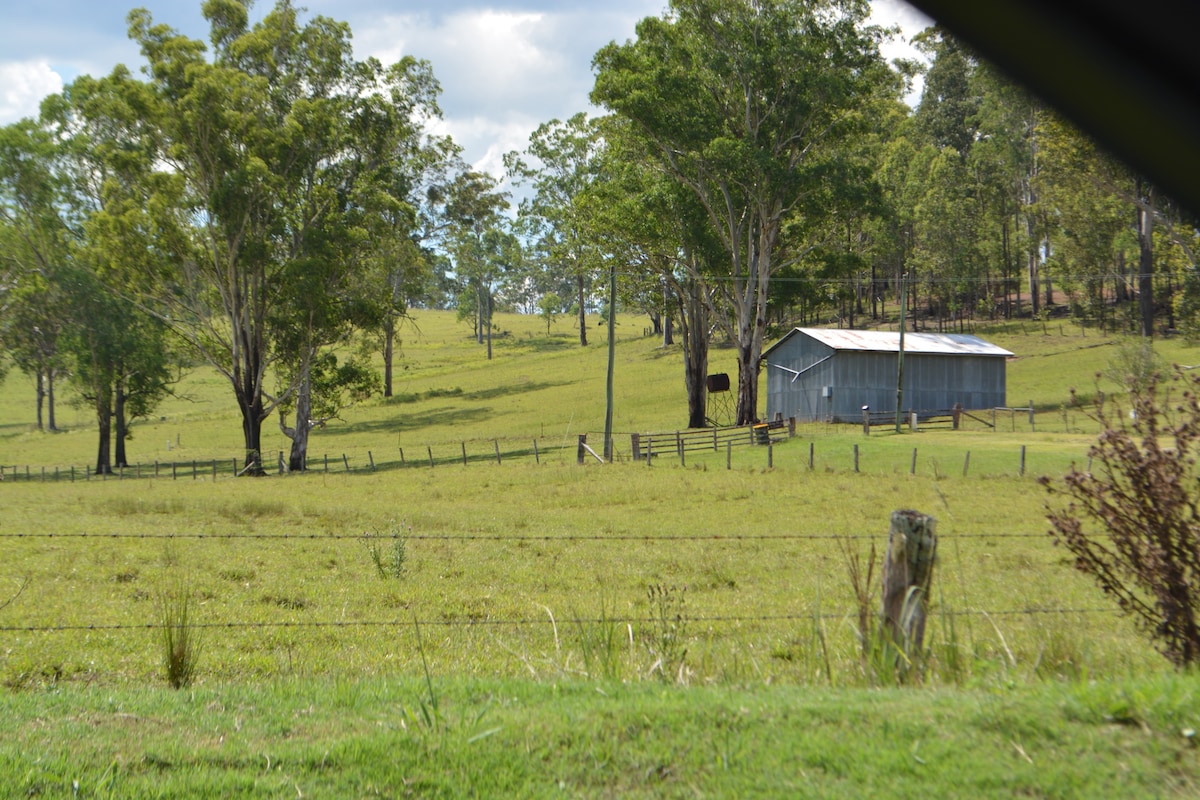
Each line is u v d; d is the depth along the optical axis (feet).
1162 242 202.49
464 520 84.58
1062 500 87.25
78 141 213.66
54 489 145.38
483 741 17.47
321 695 22.27
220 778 16.21
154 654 33.04
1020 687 20.17
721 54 173.68
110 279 183.62
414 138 212.84
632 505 99.09
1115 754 15.85
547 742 17.26
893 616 22.33
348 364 196.03
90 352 208.74
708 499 100.12
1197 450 23.18
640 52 183.62
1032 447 136.98
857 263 194.18
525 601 46.01
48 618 40.81
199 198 174.70
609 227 193.06
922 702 18.70
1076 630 29.58
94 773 16.65
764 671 24.11
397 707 20.56
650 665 23.91
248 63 185.68
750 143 171.01
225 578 52.70
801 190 177.37
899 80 183.32
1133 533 23.21
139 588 48.78
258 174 166.30
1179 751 15.80
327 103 180.86
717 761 16.08
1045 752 15.98
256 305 185.06
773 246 199.21
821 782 15.30
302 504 100.37
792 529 75.61
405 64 199.00
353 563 58.23
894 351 197.47
